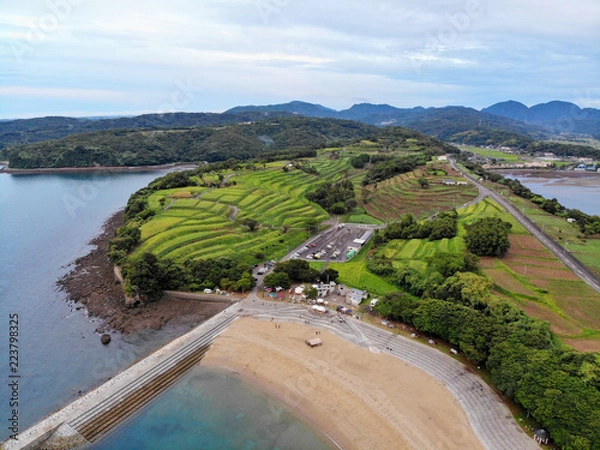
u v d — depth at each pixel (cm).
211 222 18188
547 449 6650
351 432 7238
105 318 11700
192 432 7269
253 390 8400
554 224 17212
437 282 11900
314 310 11331
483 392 8088
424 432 7162
